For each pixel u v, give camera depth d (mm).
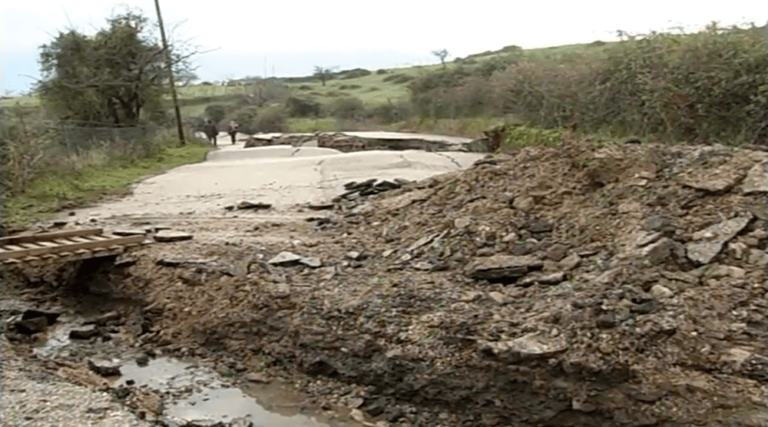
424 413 5363
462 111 26047
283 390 5816
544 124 16266
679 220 6672
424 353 5645
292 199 11922
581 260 6648
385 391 5617
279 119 37000
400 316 6152
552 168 8375
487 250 7301
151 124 25188
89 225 10125
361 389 5684
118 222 10336
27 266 8039
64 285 8367
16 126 14289
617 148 8195
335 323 6223
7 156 13023
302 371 6023
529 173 8531
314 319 6316
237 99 45500
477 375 5371
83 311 7789
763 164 7070
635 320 5418
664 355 5129
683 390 4848
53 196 12438
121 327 7289
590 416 4957
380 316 6176
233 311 6777
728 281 5766
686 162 7578
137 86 24281
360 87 45188
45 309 7742
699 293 5676
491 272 6754
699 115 11141
